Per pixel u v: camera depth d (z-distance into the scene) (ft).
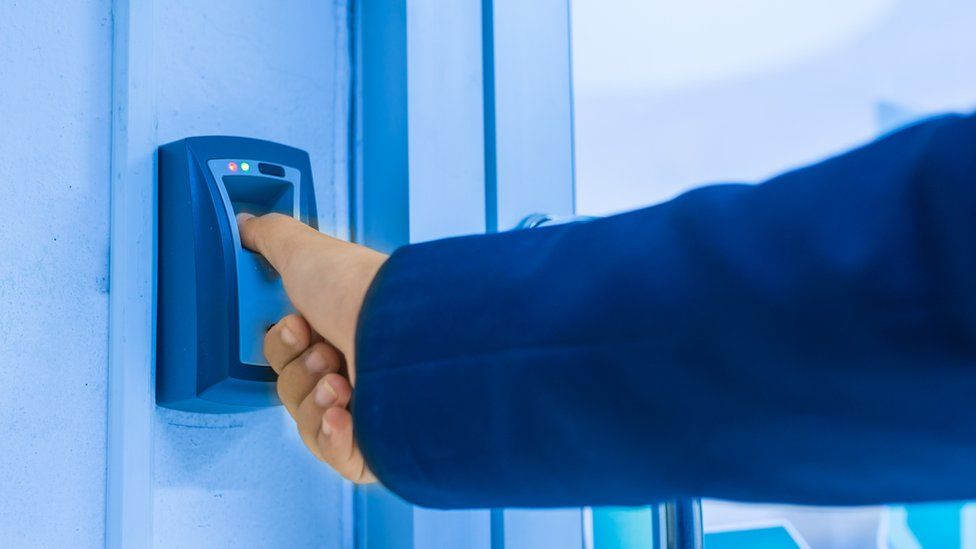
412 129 2.28
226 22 2.01
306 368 1.53
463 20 2.45
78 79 1.72
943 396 0.78
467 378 1.05
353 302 1.29
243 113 2.05
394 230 2.29
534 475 1.04
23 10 1.65
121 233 1.74
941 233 0.74
